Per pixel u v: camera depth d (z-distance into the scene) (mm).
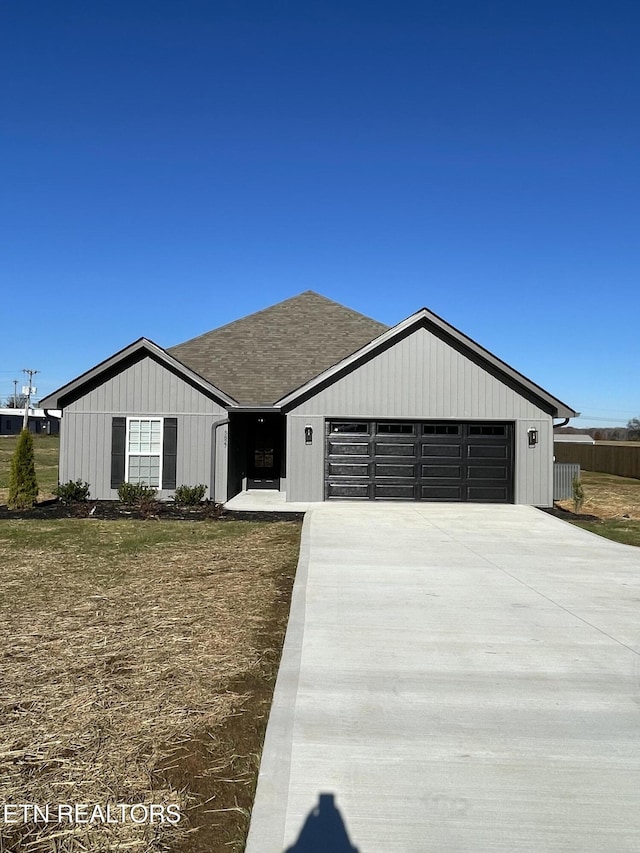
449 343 17312
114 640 6055
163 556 10023
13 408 90812
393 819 3385
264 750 4035
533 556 10398
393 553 10500
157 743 4129
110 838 3213
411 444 17312
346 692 4949
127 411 17500
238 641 6074
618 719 4562
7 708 4598
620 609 7316
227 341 21953
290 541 11445
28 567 9125
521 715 4602
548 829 3318
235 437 19422
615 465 38156
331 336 22344
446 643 6102
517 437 17281
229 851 3137
